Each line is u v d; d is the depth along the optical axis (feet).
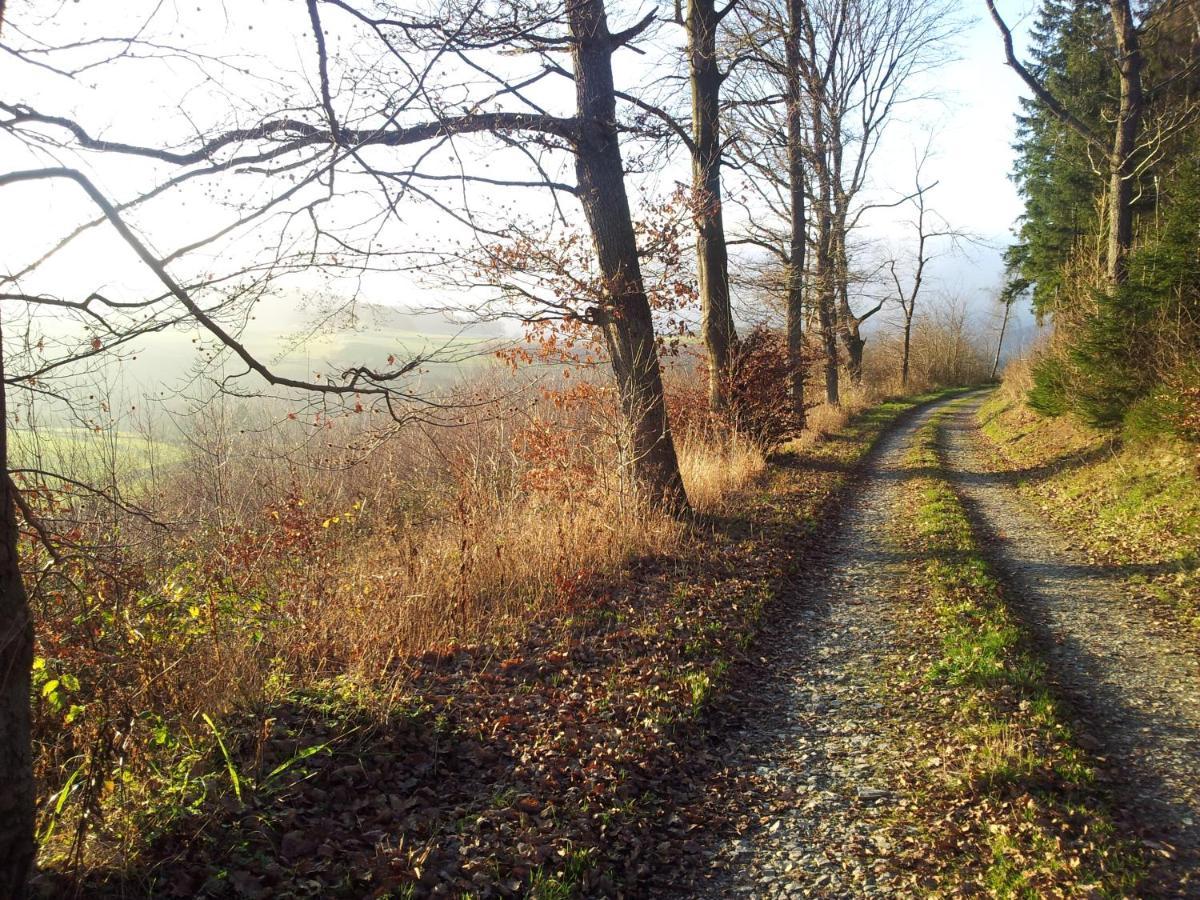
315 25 13.55
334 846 11.64
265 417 31.91
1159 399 37.06
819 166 65.36
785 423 54.85
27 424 19.98
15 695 8.87
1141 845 12.21
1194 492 31.14
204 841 11.16
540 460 33.37
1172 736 16.05
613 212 31.14
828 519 38.78
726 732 17.38
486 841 12.32
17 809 8.85
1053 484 44.27
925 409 106.63
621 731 16.10
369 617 19.86
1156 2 67.31
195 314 10.85
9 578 8.89
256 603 18.22
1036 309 115.34
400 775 13.98
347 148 13.87
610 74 30.78
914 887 11.77
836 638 23.11
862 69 77.46
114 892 10.09
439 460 36.04
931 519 37.45
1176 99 69.21
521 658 19.79
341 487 31.30
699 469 41.32
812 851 12.94
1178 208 41.91
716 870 12.60
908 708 17.95
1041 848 12.14
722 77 43.47
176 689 13.96
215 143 16.72
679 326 36.86
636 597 24.97
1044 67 98.68
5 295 10.61
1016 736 15.66
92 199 10.11
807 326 81.25
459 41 16.33
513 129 26.48
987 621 22.58
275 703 15.05
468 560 23.99
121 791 11.71
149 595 15.17
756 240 61.11
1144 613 23.54
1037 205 111.14
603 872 12.20
